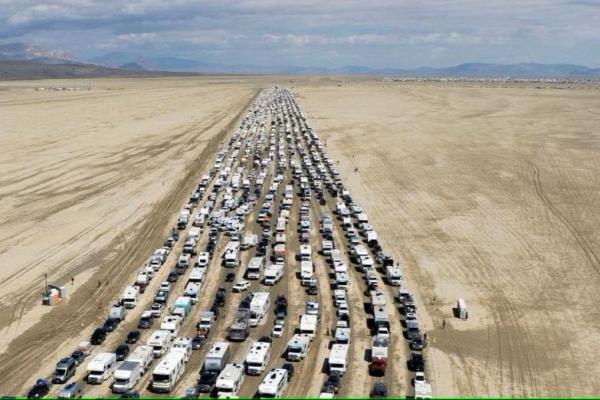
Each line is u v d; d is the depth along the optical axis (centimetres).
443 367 6016
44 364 6012
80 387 5528
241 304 7150
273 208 11688
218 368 5672
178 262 8500
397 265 8762
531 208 11594
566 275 8475
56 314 7156
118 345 6341
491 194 12575
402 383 5688
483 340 6606
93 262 8850
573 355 6319
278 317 6906
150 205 11775
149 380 5681
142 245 9569
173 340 6369
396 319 7069
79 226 10494
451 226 10550
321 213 11369
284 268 8638
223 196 12350
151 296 7612
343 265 8362
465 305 7331
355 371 5897
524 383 5744
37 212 11300
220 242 9650
